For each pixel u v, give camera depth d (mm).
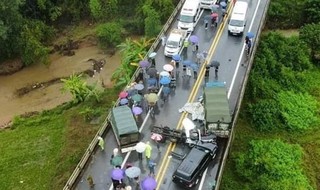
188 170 32906
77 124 46438
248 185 38469
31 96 54500
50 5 62656
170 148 36469
